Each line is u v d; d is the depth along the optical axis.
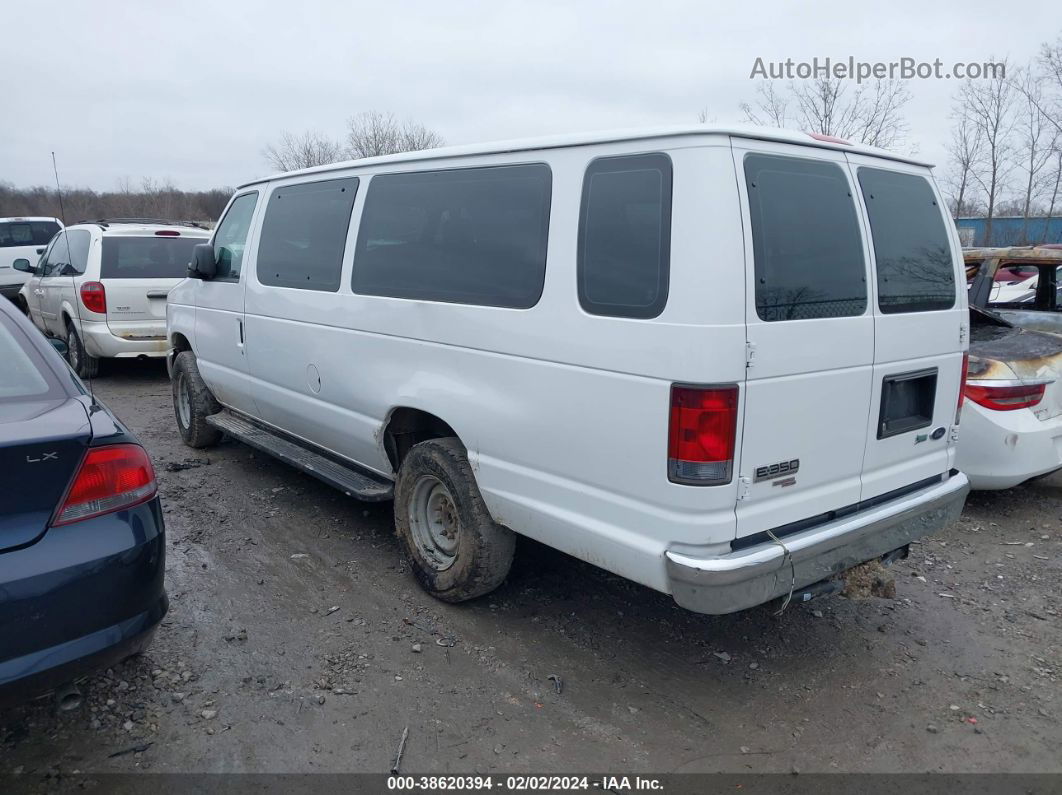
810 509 3.25
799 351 3.05
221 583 4.37
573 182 3.30
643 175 3.03
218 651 3.68
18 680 2.52
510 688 3.47
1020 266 7.20
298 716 3.23
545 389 3.35
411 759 3.01
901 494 3.72
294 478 6.12
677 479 2.89
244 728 3.14
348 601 4.20
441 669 3.59
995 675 3.65
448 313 3.80
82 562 2.64
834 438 3.28
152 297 9.39
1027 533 5.30
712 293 2.80
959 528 5.39
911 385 3.70
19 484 2.55
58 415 2.85
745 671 3.65
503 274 3.56
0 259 15.55
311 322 4.81
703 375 2.81
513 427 3.52
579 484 3.28
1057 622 4.14
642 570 3.06
